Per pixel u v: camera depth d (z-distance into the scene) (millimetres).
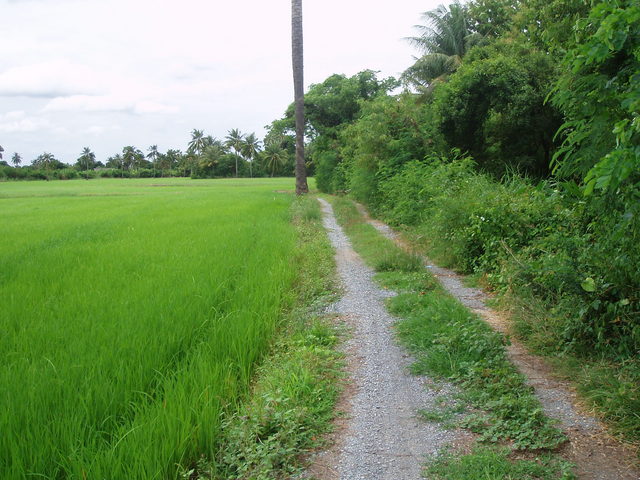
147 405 4105
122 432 3717
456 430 4113
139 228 15539
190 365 4758
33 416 3865
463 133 18141
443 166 14133
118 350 5035
